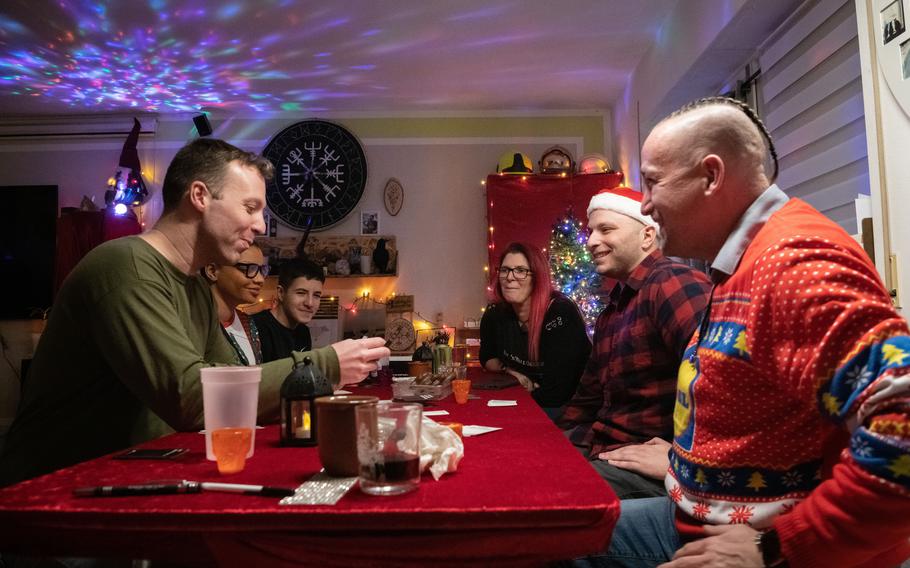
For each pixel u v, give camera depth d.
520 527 0.86
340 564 0.88
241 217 1.67
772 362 0.95
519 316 3.51
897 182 2.11
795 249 0.93
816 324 0.85
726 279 1.15
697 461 1.09
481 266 5.91
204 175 1.63
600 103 5.95
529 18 4.29
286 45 4.62
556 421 2.47
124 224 5.68
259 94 5.57
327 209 5.86
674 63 4.17
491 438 1.40
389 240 5.88
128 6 4.04
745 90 3.78
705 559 0.93
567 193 5.49
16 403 5.86
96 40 4.50
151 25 4.29
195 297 1.75
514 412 1.83
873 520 0.78
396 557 0.87
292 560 0.87
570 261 5.00
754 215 1.13
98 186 5.98
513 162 5.54
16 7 4.05
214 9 4.11
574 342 3.16
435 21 4.30
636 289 2.13
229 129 5.98
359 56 4.82
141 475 1.06
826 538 0.82
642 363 1.98
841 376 0.81
